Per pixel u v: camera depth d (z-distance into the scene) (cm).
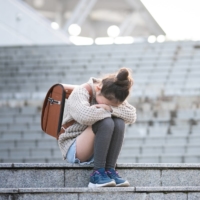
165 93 1370
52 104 558
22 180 551
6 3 1925
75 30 2738
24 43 2067
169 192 518
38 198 509
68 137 552
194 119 1209
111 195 512
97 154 527
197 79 1458
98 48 1733
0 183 551
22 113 1302
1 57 1725
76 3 3294
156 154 1080
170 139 1127
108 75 540
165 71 1537
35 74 1602
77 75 1576
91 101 546
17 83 1561
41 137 1192
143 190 516
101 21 3675
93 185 525
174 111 1253
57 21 3341
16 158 1093
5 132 1202
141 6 3091
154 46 1684
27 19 2088
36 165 551
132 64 1593
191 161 1049
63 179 551
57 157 1090
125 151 1087
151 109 1298
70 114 544
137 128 1187
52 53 1739
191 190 520
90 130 539
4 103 1377
